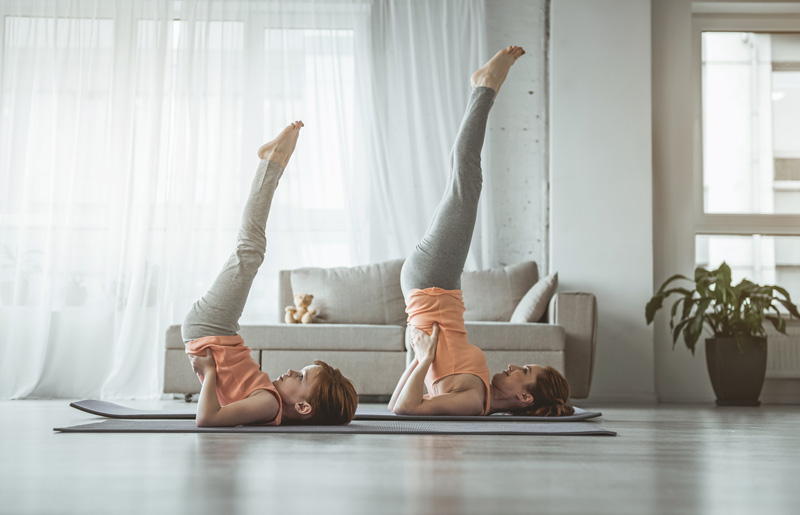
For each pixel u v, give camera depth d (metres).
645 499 1.21
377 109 5.44
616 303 5.28
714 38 5.70
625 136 5.37
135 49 5.42
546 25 5.61
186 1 5.44
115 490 1.25
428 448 1.90
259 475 1.41
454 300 3.04
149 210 5.24
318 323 4.92
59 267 5.21
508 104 5.61
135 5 5.43
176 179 5.31
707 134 5.66
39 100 5.36
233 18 5.47
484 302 4.97
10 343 5.04
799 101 5.66
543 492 1.25
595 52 5.42
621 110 5.39
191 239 5.29
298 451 1.80
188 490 1.25
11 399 4.93
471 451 1.85
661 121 5.61
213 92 5.43
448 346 2.97
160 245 5.26
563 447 1.99
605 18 5.43
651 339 5.25
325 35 5.48
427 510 1.09
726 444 2.21
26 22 5.40
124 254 5.21
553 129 5.38
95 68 5.39
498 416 2.93
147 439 2.07
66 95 5.36
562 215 5.34
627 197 5.34
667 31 5.60
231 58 5.44
